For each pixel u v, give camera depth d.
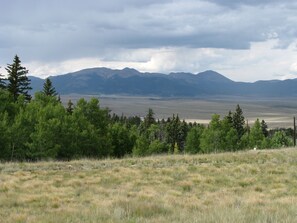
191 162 26.77
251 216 11.20
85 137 47.38
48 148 43.94
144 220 11.52
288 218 10.68
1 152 43.75
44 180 21.06
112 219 11.67
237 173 23.03
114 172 23.55
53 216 12.43
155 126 100.88
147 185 20.28
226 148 67.00
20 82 63.38
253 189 19.28
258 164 25.53
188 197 17.23
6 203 15.50
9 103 50.34
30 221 11.69
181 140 104.38
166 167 24.91
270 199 16.50
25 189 18.66
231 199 16.11
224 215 11.19
